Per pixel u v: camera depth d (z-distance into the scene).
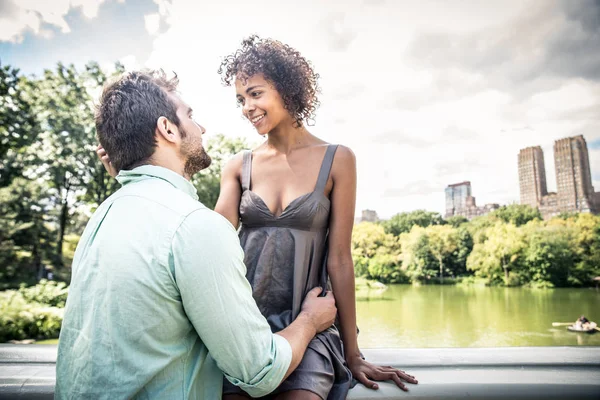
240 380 0.62
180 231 0.60
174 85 0.77
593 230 24.03
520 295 22.47
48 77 21.59
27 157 22.05
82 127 21.66
